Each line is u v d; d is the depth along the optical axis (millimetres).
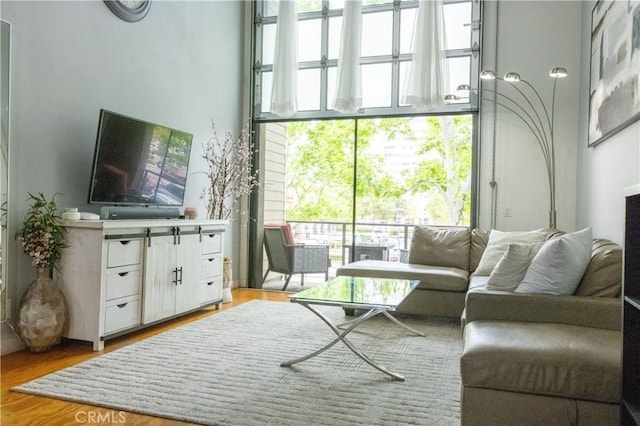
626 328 1695
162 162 4191
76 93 3578
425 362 3014
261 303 4934
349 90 5199
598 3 3867
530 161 5016
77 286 3227
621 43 3105
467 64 5215
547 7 4980
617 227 3268
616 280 2416
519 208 5039
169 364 2871
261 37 6027
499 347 1910
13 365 2842
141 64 4270
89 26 3691
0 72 2975
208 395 2396
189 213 4555
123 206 3840
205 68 5250
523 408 1858
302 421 2119
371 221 5660
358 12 5266
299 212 5949
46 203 3119
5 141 3020
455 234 4773
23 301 3061
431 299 4203
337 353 3176
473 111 5180
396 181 5562
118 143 3646
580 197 4645
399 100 5438
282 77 5492
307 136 5918
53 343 3135
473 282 3777
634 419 1552
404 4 5434
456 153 5336
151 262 3658
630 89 2881
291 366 2873
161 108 4539
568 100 4891
